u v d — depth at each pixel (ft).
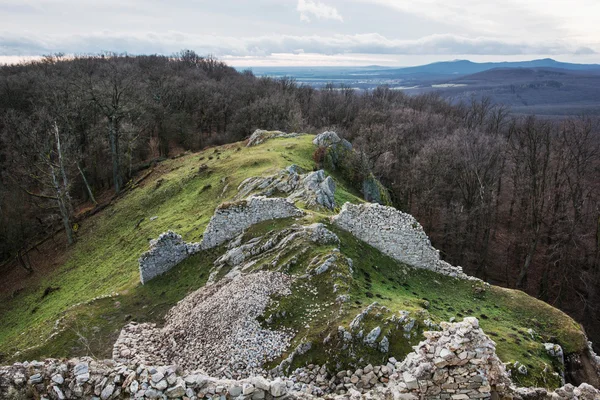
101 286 132.36
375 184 205.87
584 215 177.06
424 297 91.91
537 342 80.84
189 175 200.95
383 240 103.40
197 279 106.93
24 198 224.53
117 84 241.55
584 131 177.78
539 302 94.63
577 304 170.30
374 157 234.99
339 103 361.92
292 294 81.20
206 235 116.37
